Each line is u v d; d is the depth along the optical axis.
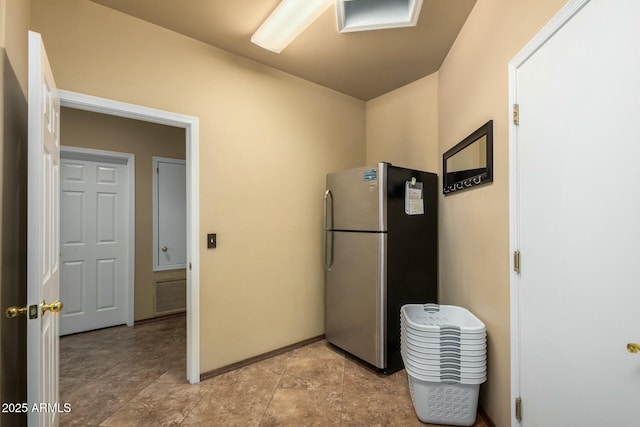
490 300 1.73
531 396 1.34
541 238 1.27
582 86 1.04
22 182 1.34
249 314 2.54
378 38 2.26
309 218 2.97
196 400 2.02
